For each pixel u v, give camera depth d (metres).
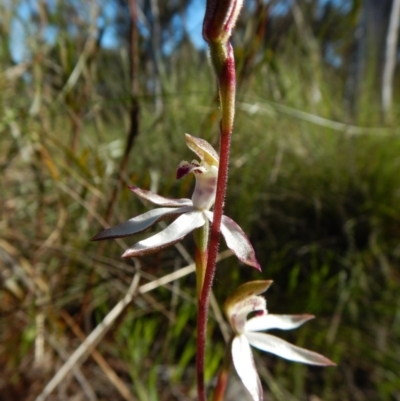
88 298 0.12
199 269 0.05
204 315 0.05
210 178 0.05
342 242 0.15
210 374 0.12
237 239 0.05
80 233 0.13
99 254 0.12
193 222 0.05
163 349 0.12
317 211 0.15
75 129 0.13
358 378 0.13
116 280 0.13
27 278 0.12
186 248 0.14
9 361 0.12
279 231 0.15
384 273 0.15
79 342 0.13
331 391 0.13
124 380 0.12
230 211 0.15
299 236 0.15
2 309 0.12
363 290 0.14
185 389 0.12
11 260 0.12
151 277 0.11
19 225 0.13
